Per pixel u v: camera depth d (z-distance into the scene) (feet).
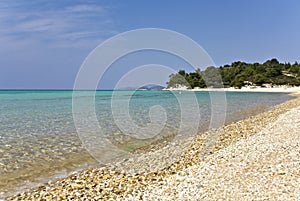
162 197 24.98
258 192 23.70
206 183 27.32
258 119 75.41
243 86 313.32
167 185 28.30
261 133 53.47
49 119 88.69
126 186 29.09
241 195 23.44
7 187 30.25
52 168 36.88
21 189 29.48
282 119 70.08
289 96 191.72
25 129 69.31
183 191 25.93
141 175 32.91
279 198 22.17
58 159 41.06
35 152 45.27
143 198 25.22
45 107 137.80
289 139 44.27
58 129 68.28
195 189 26.05
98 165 37.91
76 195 27.25
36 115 101.09
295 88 303.07
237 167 31.45
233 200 22.65
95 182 31.04
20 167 37.35
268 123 66.39
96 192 27.84
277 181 25.80
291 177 26.53
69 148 47.75
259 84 319.06
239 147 42.19
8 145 50.70
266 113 88.89
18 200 26.58
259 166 30.91
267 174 27.94
